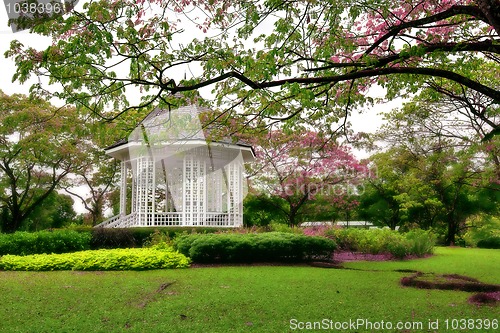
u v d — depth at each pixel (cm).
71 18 468
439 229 2442
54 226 2889
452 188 2214
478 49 579
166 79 625
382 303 628
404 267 1122
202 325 508
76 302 638
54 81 545
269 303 622
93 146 2219
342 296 677
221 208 1617
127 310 586
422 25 641
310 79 586
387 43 805
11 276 909
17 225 2266
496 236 2242
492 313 567
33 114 1642
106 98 575
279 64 635
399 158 2178
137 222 1617
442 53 629
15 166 2162
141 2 533
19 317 553
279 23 609
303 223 2716
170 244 1324
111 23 512
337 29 667
